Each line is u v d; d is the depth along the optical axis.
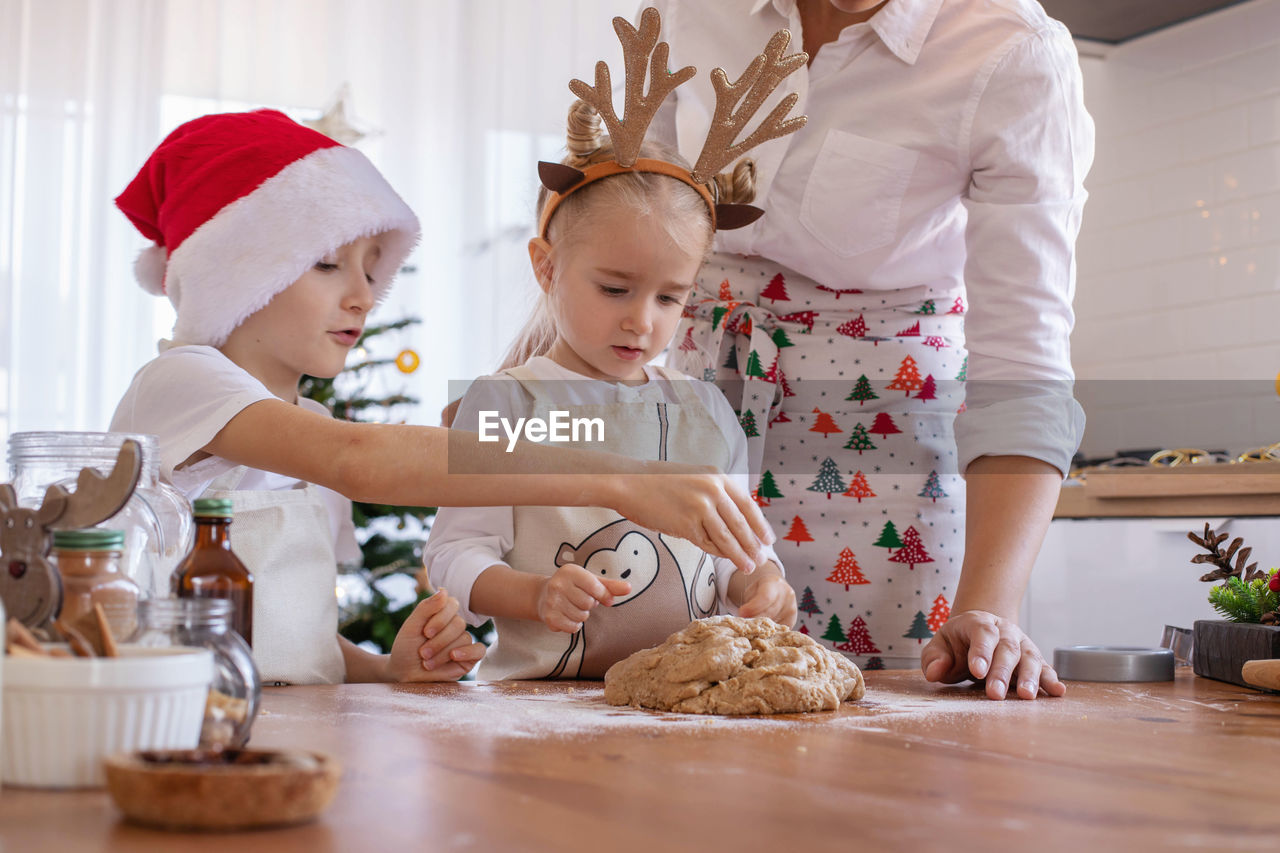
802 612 1.48
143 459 0.79
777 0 1.40
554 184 1.32
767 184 1.40
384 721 0.78
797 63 1.24
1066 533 2.58
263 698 0.91
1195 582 2.37
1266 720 0.86
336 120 3.43
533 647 1.27
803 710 0.88
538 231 1.46
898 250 1.40
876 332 1.46
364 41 4.02
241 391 1.05
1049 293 1.26
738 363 1.49
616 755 0.66
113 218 3.68
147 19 3.75
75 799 0.51
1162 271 3.16
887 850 0.46
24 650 0.54
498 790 0.56
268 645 1.11
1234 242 2.99
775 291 1.47
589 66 4.06
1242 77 2.97
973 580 1.16
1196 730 0.80
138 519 0.75
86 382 3.63
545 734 0.74
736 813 0.52
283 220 1.18
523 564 1.32
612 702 0.92
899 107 1.35
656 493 0.99
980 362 1.27
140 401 1.09
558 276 1.35
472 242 3.97
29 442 0.75
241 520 1.13
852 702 0.95
